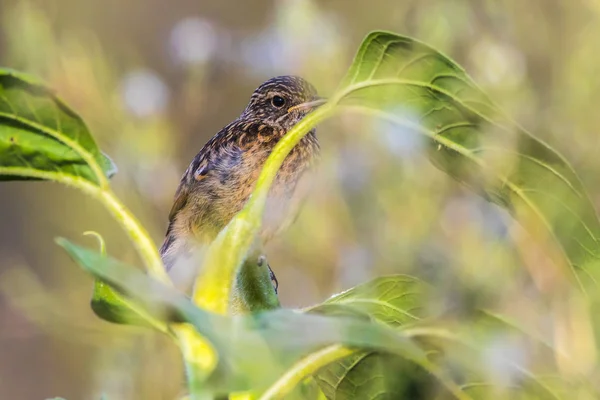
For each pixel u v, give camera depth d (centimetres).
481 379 212
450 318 202
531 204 243
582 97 386
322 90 396
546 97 388
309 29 396
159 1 423
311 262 393
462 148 244
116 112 397
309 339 167
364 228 390
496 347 200
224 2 423
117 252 399
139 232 214
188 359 193
